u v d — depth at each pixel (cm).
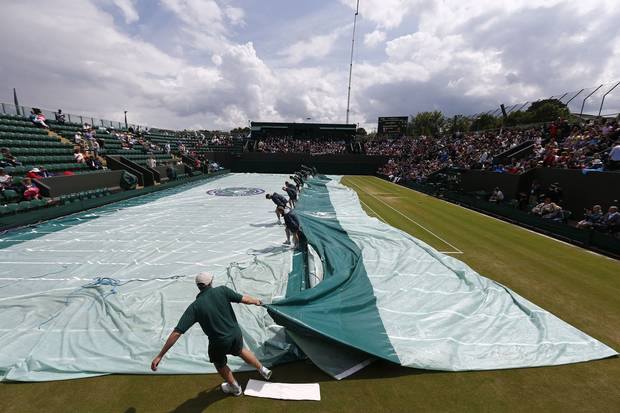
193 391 445
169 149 3462
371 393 446
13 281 789
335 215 1606
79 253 999
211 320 393
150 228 1315
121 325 586
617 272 913
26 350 521
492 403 430
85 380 459
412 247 1076
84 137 2542
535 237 1294
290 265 913
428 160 3512
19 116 2302
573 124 2359
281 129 5216
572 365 506
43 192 1541
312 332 506
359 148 4769
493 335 581
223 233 1251
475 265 962
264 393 442
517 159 2297
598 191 1423
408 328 593
